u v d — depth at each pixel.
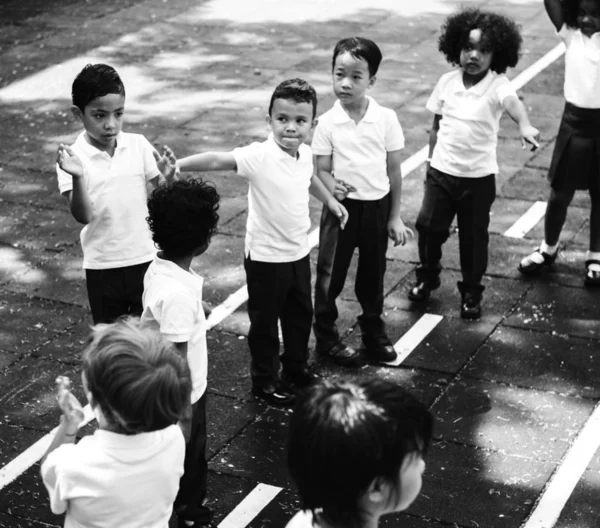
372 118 5.10
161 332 3.65
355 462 1.94
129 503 2.79
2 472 4.52
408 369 5.37
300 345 5.04
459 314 5.91
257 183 4.68
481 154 5.58
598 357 5.45
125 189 4.50
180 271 3.71
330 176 5.15
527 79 9.81
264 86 9.70
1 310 5.96
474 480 4.47
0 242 6.80
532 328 5.75
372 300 5.39
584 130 5.94
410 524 4.19
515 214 7.17
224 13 12.09
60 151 4.21
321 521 2.05
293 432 2.01
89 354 2.76
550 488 4.42
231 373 5.32
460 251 5.82
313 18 11.85
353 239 5.24
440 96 5.71
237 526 4.20
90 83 4.32
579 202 7.32
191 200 3.71
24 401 5.07
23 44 10.95
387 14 11.96
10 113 9.07
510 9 12.06
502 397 5.11
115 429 2.78
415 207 7.29
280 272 4.80
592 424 4.87
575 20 5.90
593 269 6.20
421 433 2.00
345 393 2.01
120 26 11.59
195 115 8.99
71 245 6.78
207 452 4.68
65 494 2.77
